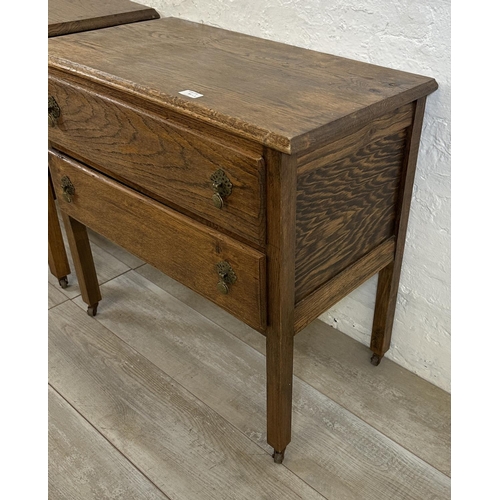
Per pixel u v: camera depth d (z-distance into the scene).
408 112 1.07
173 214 1.08
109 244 1.97
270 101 0.94
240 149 0.87
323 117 0.87
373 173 1.07
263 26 1.32
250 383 1.42
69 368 1.47
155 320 1.63
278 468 1.20
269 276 0.96
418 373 1.43
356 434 1.27
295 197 0.88
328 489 1.15
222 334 1.58
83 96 1.13
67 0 1.58
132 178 1.13
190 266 1.11
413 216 1.25
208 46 1.25
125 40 1.29
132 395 1.39
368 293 1.44
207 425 1.30
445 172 1.15
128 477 1.19
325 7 1.18
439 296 1.29
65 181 1.35
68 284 1.79
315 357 1.49
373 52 1.15
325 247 1.04
